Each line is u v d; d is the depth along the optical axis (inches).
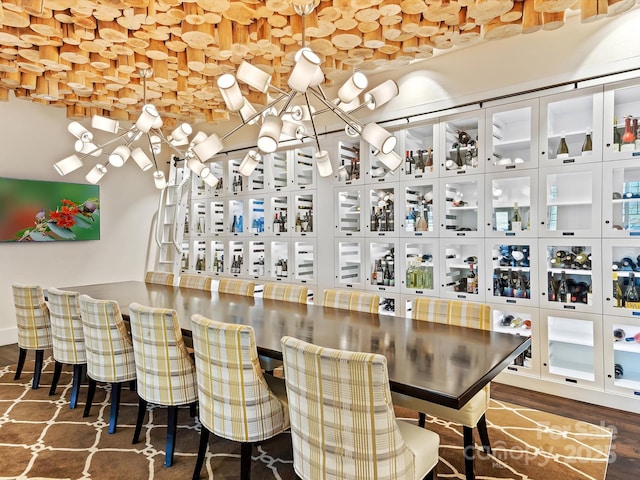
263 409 67.8
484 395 79.7
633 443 89.1
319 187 169.3
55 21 91.7
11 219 174.6
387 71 150.5
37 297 120.6
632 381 108.4
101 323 93.6
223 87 78.4
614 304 105.4
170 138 130.2
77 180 197.8
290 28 95.5
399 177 146.6
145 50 106.3
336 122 162.7
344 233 161.8
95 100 142.3
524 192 130.3
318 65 69.4
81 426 98.9
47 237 185.6
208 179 125.5
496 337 79.8
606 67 104.2
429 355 68.0
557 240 113.9
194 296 131.0
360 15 87.4
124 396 118.7
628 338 109.9
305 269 185.0
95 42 100.4
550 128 120.2
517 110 122.5
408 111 141.9
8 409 108.3
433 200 138.3
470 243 130.3
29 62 113.0
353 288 159.3
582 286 116.9
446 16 89.6
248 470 69.9
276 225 188.7
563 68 113.2
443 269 136.6
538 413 104.6
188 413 107.9
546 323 116.4
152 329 80.7
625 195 108.0
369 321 94.2
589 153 109.0
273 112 98.9
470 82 131.2
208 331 68.1
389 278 154.3
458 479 76.2
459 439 92.0
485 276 127.0
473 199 143.8
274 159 192.9
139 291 142.0
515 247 130.6
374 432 49.6
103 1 81.3
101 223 207.6
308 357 52.5
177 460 84.0
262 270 203.9
